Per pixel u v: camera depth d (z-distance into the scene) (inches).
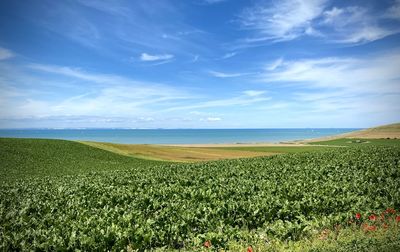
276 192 799.1
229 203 654.5
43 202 813.2
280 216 606.2
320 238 453.7
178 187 922.1
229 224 568.7
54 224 587.8
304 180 965.2
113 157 2461.9
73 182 1175.0
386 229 472.4
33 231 519.8
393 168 1058.7
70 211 678.5
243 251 431.5
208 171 1304.1
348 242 415.5
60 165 2058.3
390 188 776.3
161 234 507.8
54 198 855.1
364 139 4916.3
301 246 432.8
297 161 1521.9
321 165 1285.7
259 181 965.2
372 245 391.9
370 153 1595.7
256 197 723.4
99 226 545.0
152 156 2684.5
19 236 498.6
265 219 590.6
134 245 473.4
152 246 495.5
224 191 814.5
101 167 2055.9
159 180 1099.9
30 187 1097.4
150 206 709.3
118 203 757.9
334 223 532.1
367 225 502.9
